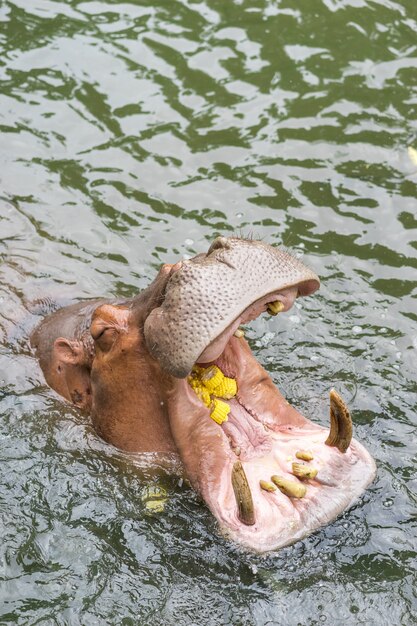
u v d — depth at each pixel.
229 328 6.54
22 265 9.78
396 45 13.04
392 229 10.62
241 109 12.11
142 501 7.62
